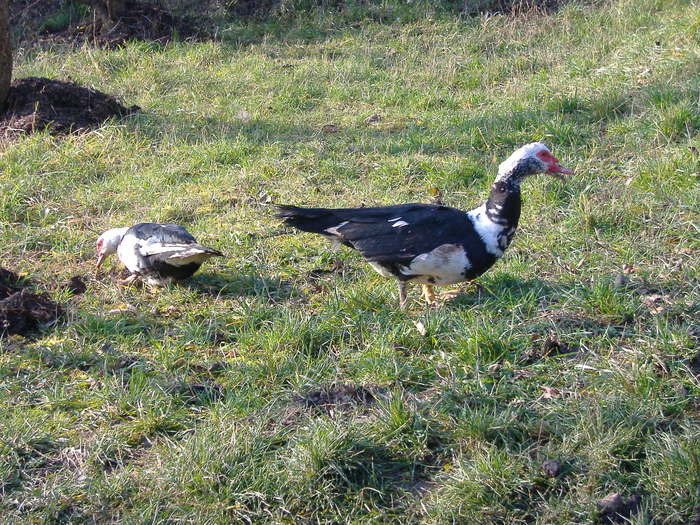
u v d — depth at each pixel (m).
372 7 7.10
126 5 6.80
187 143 4.99
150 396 3.46
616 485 3.20
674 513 3.13
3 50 5.06
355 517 3.19
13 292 3.90
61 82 5.22
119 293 3.93
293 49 6.43
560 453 3.26
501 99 5.31
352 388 3.48
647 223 4.15
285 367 3.56
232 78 5.77
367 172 4.67
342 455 3.26
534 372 3.51
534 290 3.83
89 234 4.28
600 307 3.72
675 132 4.69
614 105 5.00
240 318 3.78
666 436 3.27
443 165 4.64
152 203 4.48
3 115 5.14
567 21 6.59
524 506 3.18
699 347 3.54
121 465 3.29
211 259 4.09
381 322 3.73
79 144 4.90
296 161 4.74
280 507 3.19
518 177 3.68
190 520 3.16
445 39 6.47
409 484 3.25
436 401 3.43
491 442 3.30
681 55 5.37
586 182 4.43
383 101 5.39
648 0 6.71
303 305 3.86
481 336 3.59
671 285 3.82
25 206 4.45
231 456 3.26
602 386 3.44
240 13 7.17
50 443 3.35
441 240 3.68
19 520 3.17
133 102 5.45
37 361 3.61
